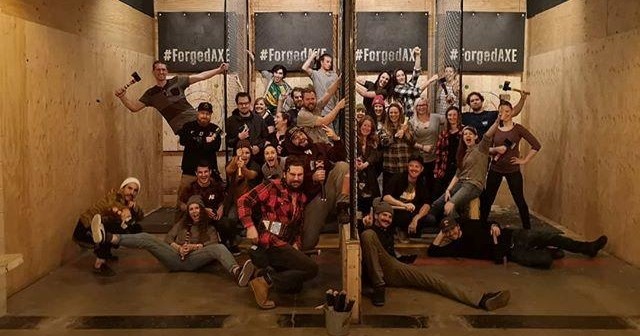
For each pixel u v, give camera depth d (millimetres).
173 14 7734
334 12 7809
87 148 5809
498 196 7984
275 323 4035
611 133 5641
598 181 5895
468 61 7820
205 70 7758
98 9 6066
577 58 6391
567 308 4301
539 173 7445
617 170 5531
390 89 7125
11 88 4488
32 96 4797
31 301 4445
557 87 6914
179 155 8008
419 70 7445
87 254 5707
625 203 5395
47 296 4555
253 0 7836
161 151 7984
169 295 4602
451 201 5816
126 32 6824
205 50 7746
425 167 6441
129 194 5406
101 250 5062
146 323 4035
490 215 7371
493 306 4258
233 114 6539
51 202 5129
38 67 4887
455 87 7371
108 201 5410
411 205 5891
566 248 5426
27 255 4762
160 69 6305
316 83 7047
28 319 4098
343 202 4680
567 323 4020
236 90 7617
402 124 6277
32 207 4820
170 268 5184
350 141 4008
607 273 5113
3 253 4348
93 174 5949
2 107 4367
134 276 5066
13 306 4340
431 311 4242
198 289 4746
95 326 3982
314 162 4875
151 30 7691
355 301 3982
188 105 6438
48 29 5051
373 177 6086
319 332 3881
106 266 5102
